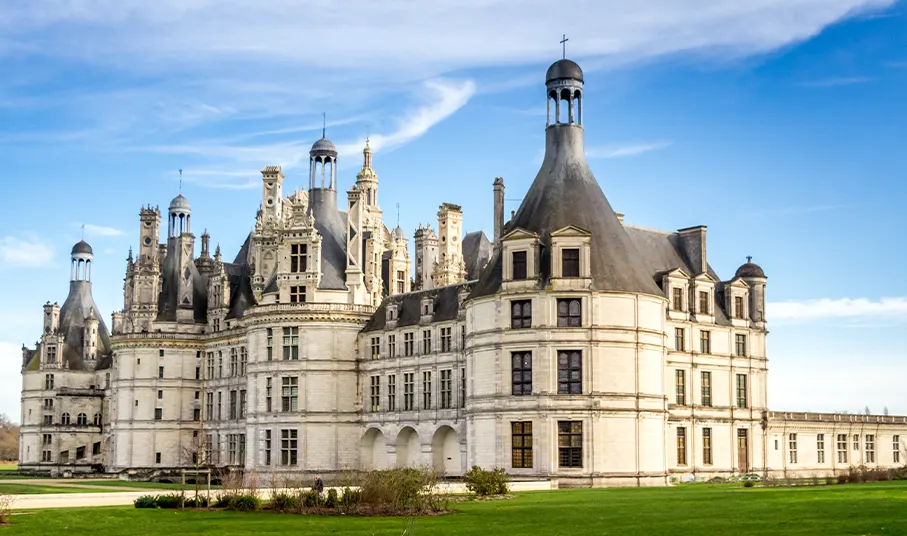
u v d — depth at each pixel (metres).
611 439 92.56
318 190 129.38
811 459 119.94
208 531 48.72
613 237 97.75
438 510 58.34
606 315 93.81
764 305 116.06
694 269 111.50
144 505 62.59
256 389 123.56
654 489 80.31
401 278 140.38
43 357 176.75
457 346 109.94
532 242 95.50
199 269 154.50
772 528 44.41
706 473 106.75
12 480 122.44
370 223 133.50
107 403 173.88
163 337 146.88
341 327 122.25
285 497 60.75
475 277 150.12
